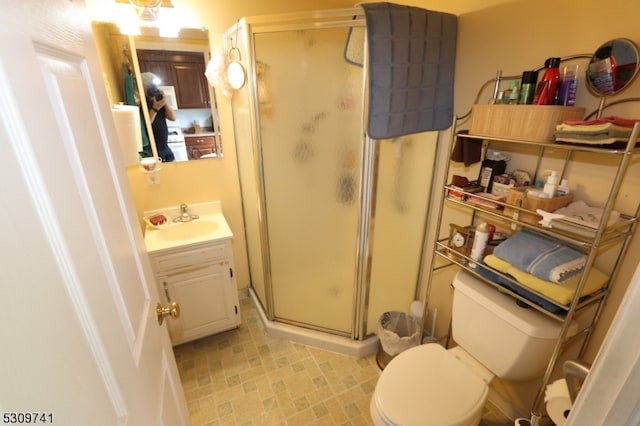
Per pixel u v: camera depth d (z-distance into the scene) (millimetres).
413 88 1346
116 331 508
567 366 715
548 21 1083
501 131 1098
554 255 1017
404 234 1772
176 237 1830
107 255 532
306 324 1979
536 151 1189
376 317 1884
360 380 1688
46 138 366
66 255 374
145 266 796
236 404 1558
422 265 1891
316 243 1769
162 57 1683
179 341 1821
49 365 319
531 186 1177
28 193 319
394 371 1221
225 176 2066
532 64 1156
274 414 1508
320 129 1534
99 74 645
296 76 1482
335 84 1437
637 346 325
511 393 1453
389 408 1080
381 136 1339
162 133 1802
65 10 501
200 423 1469
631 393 337
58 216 367
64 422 332
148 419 617
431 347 1341
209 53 1776
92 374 408
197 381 1688
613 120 815
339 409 1531
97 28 1512
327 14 1281
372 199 1515
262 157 1657
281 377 1710
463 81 1438
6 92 302
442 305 1812
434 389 1146
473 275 1334
